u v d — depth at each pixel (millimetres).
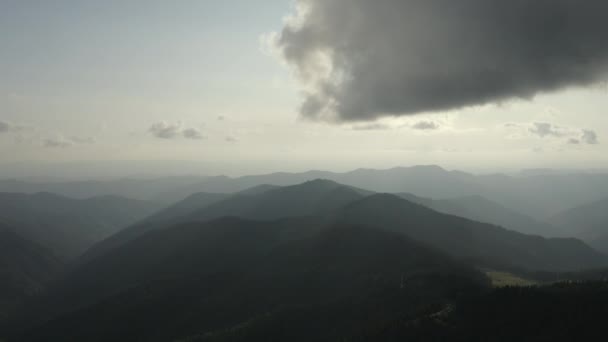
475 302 155250
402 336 142125
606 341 120250
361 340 150375
